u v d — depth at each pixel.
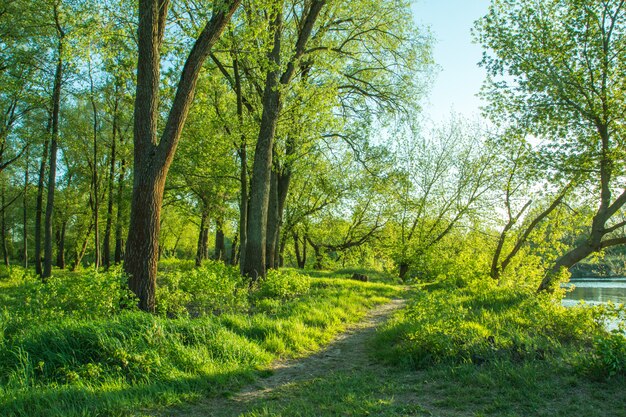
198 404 5.02
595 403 4.54
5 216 41.50
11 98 21.72
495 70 13.67
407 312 8.35
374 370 6.43
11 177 35.34
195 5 12.48
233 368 6.19
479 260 17.83
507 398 4.75
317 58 16.25
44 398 4.47
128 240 8.59
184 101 8.88
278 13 14.16
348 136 21.83
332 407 4.68
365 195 33.00
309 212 34.53
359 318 11.60
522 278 16.91
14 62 19.16
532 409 4.44
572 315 7.87
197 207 27.78
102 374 5.35
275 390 5.60
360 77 20.91
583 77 12.81
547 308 8.65
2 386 4.68
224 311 9.70
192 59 8.88
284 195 22.42
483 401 4.73
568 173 13.15
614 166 12.48
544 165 13.27
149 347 6.02
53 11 19.08
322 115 16.52
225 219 28.30
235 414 4.68
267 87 15.09
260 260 14.88
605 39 12.70
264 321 8.48
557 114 13.02
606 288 28.97
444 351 6.38
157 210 8.71
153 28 8.85
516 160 14.30
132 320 6.48
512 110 13.66
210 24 8.91
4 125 22.88
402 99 20.27
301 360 7.30
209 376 5.73
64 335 5.79
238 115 15.90
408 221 31.98
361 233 37.44
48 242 20.27
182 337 6.61
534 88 13.10
